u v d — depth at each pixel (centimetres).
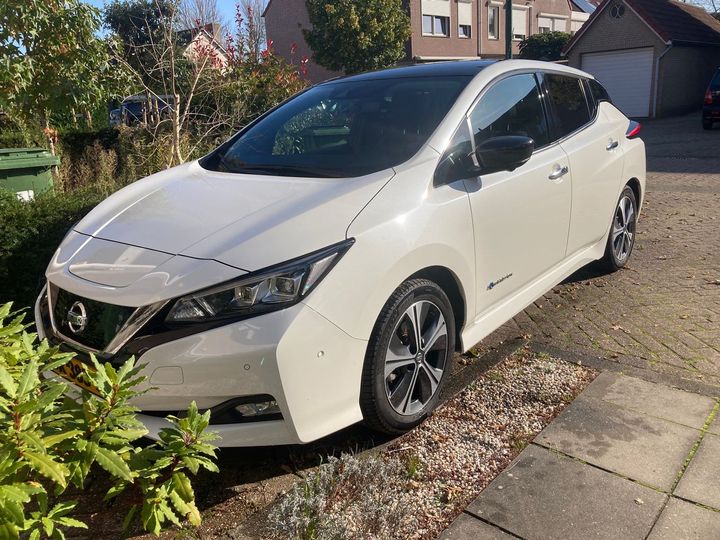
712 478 265
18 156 600
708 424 304
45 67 622
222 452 299
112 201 347
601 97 513
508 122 380
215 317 246
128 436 198
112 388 201
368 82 404
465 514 250
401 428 301
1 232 396
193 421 209
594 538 235
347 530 238
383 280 274
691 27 2508
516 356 388
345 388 268
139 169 825
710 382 347
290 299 250
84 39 634
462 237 318
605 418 313
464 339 342
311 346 252
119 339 252
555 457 283
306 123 380
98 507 262
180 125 821
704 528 238
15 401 180
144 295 251
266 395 250
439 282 325
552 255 416
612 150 488
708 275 529
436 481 271
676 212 781
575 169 427
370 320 272
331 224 270
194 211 299
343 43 2091
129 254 275
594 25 2492
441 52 3186
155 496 208
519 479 269
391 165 317
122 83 704
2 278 403
